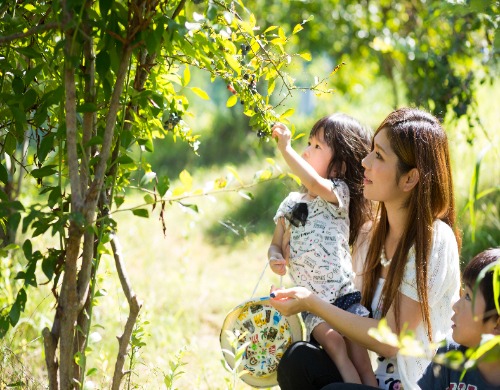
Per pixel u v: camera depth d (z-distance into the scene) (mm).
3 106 3018
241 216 9383
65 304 2600
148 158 14117
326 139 3521
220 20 2857
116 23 2541
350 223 3512
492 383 2500
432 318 2936
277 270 3326
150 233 8508
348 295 3328
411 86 6996
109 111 2551
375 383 3053
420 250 2877
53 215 2533
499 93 8156
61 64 2963
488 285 2506
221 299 6508
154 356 4789
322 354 3047
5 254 2654
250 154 13664
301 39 9469
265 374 3168
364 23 8539
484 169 6984
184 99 3227
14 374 3621
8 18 2816
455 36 5973
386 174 2965
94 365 4531
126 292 2848
